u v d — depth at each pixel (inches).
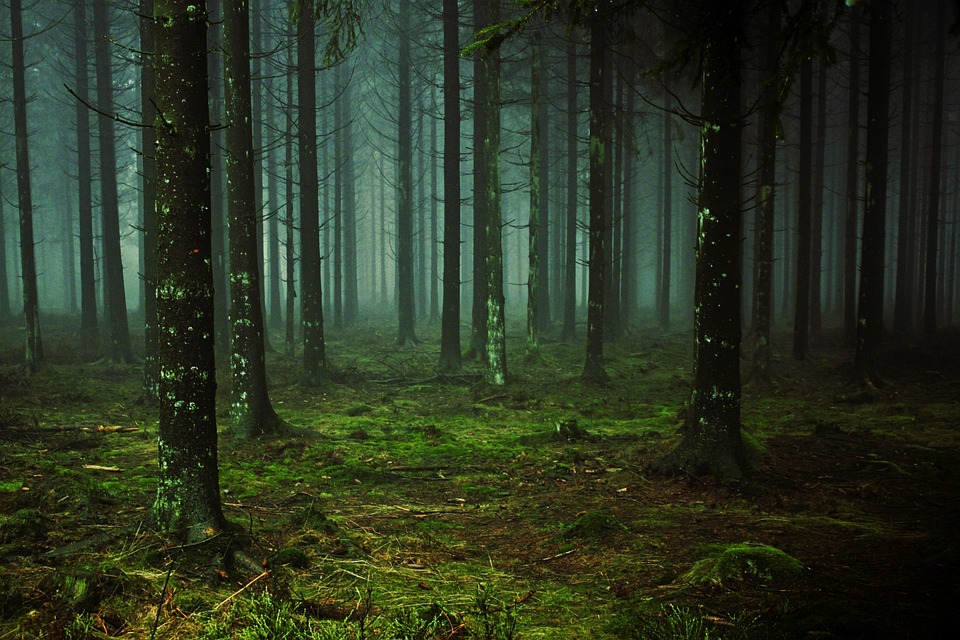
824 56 165.5
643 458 375.9
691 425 341.7
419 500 311.4
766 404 571.2
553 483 340.5
